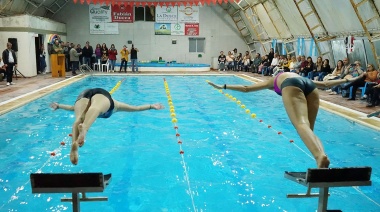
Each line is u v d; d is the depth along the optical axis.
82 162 6.12
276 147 7.04
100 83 16.39
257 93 13.88
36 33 18.48
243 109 10.68
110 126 8.50
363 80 11.23
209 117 9.58
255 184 5.30
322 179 3.10
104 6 24.00
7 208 4.47
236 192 5.02
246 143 7.29
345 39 13.10
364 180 3.22
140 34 24.61
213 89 14.93
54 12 23.52
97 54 21.69
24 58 17.67
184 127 8.50
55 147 6.86
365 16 11.73
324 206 3.34
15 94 12.09
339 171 3.13
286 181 5.42
